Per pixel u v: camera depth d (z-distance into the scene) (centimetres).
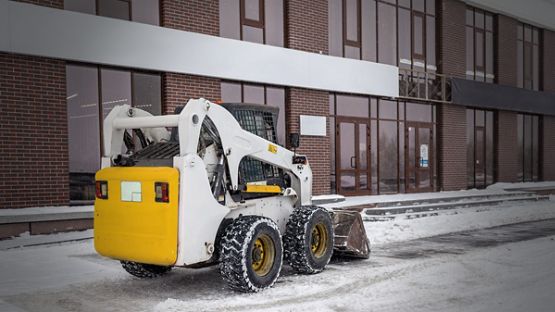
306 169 775
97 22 1093
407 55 1908
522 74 2408
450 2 2020
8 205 1002
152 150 635
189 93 1259
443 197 1675
